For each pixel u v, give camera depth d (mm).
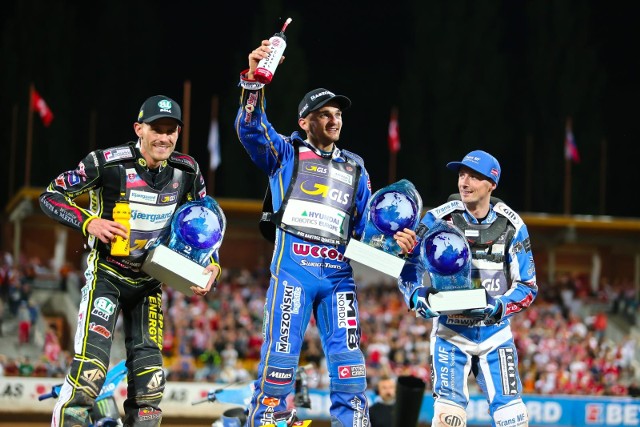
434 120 67125
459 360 10141
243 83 8602
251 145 8781
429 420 20859
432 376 10234
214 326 31844
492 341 10125
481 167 9969
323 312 8820
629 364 33188
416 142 67312
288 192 8812
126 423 8727
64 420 8234
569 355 31875
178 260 8320
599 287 45156
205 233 8430
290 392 8727
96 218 8430
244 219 42594
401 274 9758
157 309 9078
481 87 67188
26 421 21016
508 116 68062
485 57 67438
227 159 64812
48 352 28281
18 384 21109
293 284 8680
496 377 10117
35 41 63719
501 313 9641
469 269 9312
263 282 40031
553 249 44938
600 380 30906
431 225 10023
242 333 30656
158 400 8781
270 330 8664
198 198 9086
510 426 10031
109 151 8742
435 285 9398
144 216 8773
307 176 8852
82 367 8406
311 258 8719
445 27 67750
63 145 63312
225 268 42625
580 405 21469
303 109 8977
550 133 66000
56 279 38844
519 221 10195
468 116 66938
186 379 27844
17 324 34781
